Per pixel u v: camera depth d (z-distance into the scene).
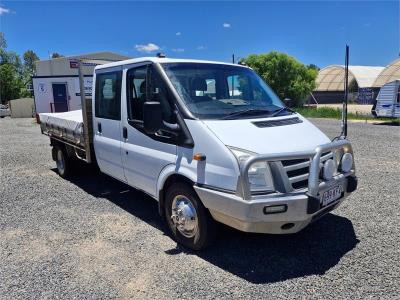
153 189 4.84
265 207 3.54
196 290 3.57
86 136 6.38
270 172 3.60
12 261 4.20
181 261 4.14
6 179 7.98
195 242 4.26
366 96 50.16
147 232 4.95
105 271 3.94
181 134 4.19
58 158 8.14
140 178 5.07
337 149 4.11
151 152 4.72
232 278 3.77
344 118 6.21
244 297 3.44
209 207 3.92
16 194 6.81
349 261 4.06
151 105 4.02
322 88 63.12
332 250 4.32
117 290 3.59
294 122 4.54
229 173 3.67
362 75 57.38
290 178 3.68
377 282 3.64
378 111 21.33
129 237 4.79
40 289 3.63
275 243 4.52
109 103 5.68
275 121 4.35
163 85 4.49
